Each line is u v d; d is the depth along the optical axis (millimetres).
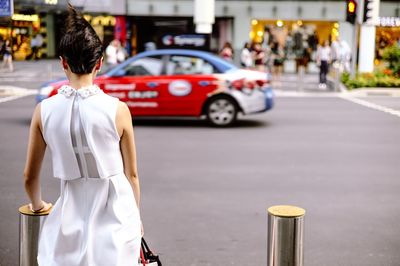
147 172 7715
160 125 12383
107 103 2170
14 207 6004
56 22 40688
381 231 5344
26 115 13375
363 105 16531
